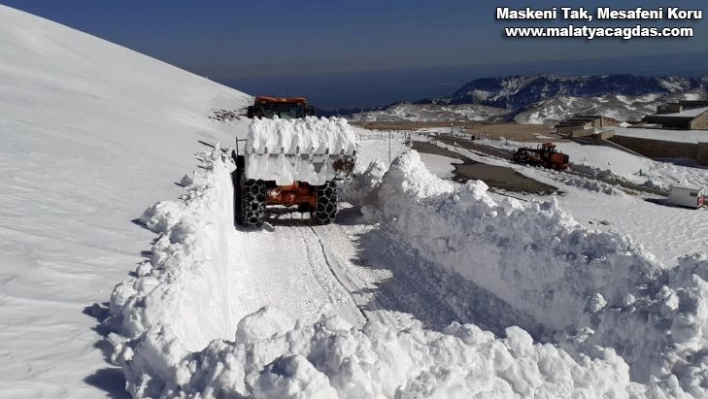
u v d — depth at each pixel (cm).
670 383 460
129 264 559
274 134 1088
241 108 3306
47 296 447
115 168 994
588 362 442
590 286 674
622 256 664
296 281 855
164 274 486
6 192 679
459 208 939
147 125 1817
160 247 585
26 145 961
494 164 2495
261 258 958
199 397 320
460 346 399
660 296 572
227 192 1112
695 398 461
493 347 409
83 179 846
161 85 3294
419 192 1121
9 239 536
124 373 364
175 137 1772
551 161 2647
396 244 1019
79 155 1009
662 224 1481
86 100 1916
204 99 3262
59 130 1190
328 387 315
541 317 713
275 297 793
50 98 1673
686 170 2739
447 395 348
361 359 346
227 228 944
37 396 314
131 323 409
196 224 679
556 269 718
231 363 330
